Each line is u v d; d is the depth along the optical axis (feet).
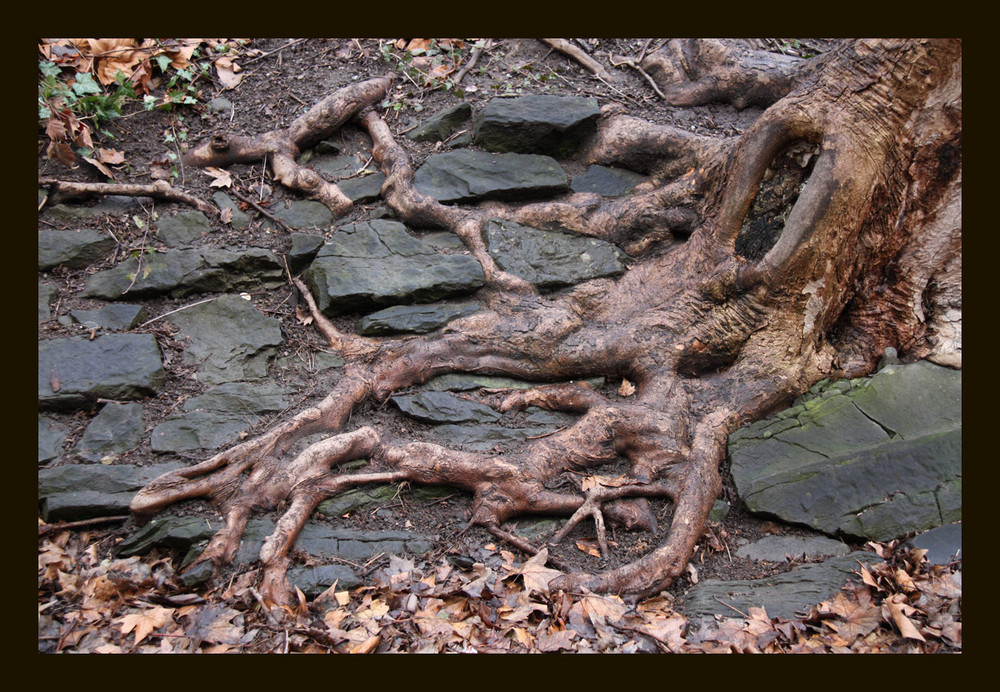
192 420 14.98
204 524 13.48
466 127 20.61
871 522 14.60
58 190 17.29
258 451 14.48
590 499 14.69
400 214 18.88
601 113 20.29
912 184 16.05
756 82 21.09
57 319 15.80
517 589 13.50
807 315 16.52
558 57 22.62
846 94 15.84
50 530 13.23
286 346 16.75
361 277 17.29
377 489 14.87
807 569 14.02
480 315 17.33
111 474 13.89
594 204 19.11
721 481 15.46
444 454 15.03
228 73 20.76
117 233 17.42
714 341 16.90
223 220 18.19
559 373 16.93
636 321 17.30
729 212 17.19
